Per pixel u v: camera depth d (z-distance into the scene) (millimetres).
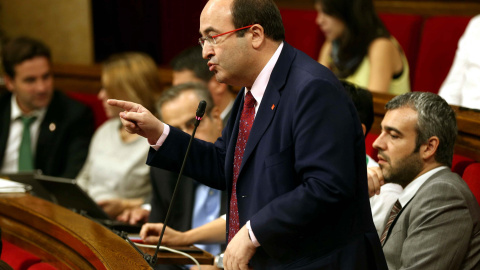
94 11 13102
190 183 6902
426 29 10219
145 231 5973
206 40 4102
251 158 4125
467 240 4855
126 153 9258
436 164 5160
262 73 4117
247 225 3936
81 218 6004
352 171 3820
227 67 4082
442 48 10039
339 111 3854
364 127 5645
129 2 12938
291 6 12570
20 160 10078
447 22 10062
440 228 4859
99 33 13195
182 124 6750
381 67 8906
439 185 4949
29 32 13234
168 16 12852
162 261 5465
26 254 6094
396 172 5199
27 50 9938
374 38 8984
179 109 6750
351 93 5574
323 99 3854
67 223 5801
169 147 4461
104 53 13242
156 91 9398
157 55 13016
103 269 4660
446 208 4871
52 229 5867
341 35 9109
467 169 5652
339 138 3805
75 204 7121
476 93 8078
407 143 5125
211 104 6852
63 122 10242
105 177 9234
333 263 3994
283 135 3986
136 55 9414
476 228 4914
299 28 11508
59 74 12602
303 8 12406
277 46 4129
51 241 5871
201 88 6879
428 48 10156
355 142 3961
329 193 3725
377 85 8891
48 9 13180
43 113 10266
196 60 7918
